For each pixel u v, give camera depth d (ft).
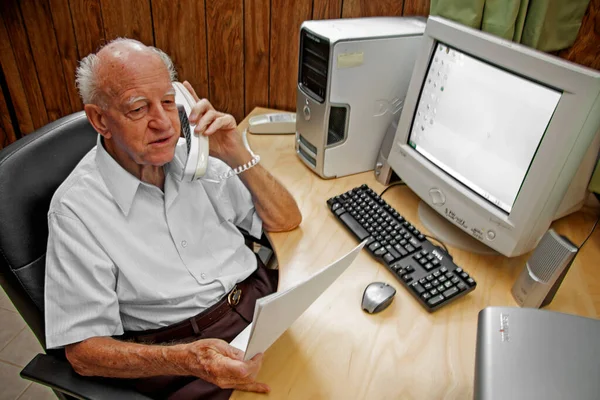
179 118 3.20
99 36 6.01
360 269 3.51
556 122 2.87
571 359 2.19
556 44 3.93
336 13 5.07
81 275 3.00
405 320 3.10
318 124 4.32
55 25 6.06
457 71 3.54
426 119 3.91
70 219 3.01
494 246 3.45
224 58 5.74
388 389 2.67
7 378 5.37
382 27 4.25
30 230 2.97
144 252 3.27
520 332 2.33
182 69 5.98
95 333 2.96
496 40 3.15
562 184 3.08
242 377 2.52
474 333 3.03
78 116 3.49
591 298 3.28
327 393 2.64
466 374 2.76
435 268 3.41
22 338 5.80
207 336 3.49
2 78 6.67
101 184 3.14
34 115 6.99
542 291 3.06
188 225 3.53
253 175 3.82
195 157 3.37
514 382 2.12
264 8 5.24
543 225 3.29
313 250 3.70
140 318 3.39
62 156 3.30
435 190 3.86
